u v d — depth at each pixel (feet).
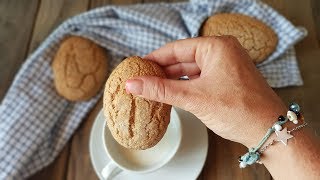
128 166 0.74
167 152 0.75
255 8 0.89
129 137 0.63
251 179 0.80
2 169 0.86
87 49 0.89
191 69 0.71
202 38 0.65
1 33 0.96
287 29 0.87
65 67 0.87
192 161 0.78
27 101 0.89
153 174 0.78
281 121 0.59
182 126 0.80
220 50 0.62
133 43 0.91
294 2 0.93
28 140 0.88
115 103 0.63
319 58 0.88
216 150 0.82
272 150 0.61
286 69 0.88
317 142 0.61
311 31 0.91
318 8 0.93
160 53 0.68
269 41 0.85
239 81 0.61
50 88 0.91
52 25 0.97
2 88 0.93
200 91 0.60
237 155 0.82
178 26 0.91
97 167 0.80
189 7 0.93
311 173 0.59
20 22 0.97
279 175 0.62
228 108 0.60
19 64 0.95
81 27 0.93
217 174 0.81
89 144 0.85
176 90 0.59
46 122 0.89
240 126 0.61
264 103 0.60
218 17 0.87
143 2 0.96
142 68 0.64
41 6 0.98
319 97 0.85
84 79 0.87
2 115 0.89
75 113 0.89
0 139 0.87
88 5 0.97
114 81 0.64
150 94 0.60
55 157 0.87
